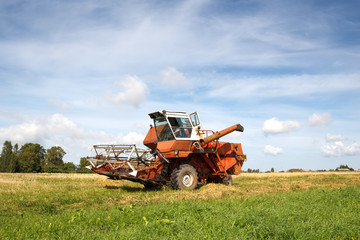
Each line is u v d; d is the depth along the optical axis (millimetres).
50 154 81688
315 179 21297
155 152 13398
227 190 12117
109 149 13531
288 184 16359
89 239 5090
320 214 7199
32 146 71438
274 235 5414
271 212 6895
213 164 15883
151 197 10234
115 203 9359
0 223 6492
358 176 26125
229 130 16094
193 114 14742
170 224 5816
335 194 10516
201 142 14609
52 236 5367
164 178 13961
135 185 15922
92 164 13984
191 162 15086
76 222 6289
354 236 5559
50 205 9031
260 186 15094
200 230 5441
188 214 6605
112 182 16875
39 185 15328
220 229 5516
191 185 13414
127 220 6293
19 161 69062
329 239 5301
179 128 13992
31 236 5398
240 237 5152
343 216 6863
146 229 5508
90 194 11727
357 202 9070
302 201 9102
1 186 14547
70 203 9727
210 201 9531
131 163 13391
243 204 8523
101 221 6250
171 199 9328
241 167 17047
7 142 73562
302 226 5848
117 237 5133
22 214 7750
